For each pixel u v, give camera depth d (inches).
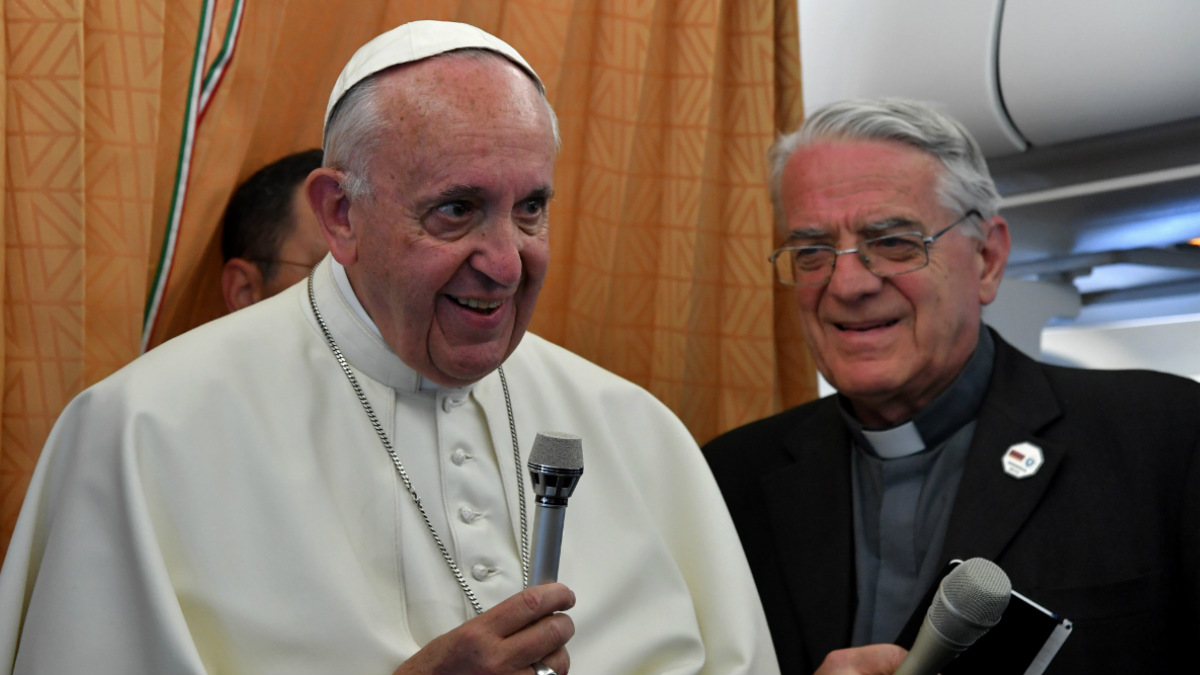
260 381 65.8
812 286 96.3
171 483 60.3
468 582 64.4
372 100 59.4
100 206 84.4
